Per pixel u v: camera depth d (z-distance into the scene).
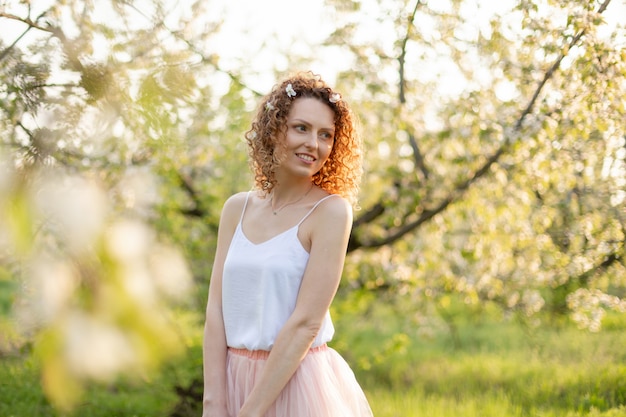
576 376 5.47
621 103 3.72
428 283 5.68
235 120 5.08
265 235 2.16
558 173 4.47
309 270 2.07
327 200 2.12
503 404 4.96
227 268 2.19
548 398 4.97
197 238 5.39
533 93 4.35
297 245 2.10
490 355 6.76
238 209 2.31
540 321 6.77
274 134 2.13
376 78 4.91
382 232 5.40
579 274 5.11
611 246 4.84
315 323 2.05
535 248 5.31
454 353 7.02
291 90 2.12
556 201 5.09
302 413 2.07
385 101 4.97
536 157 4.43
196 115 4.75
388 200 4.98
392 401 5.23
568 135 4.07
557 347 6.63
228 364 2.22
